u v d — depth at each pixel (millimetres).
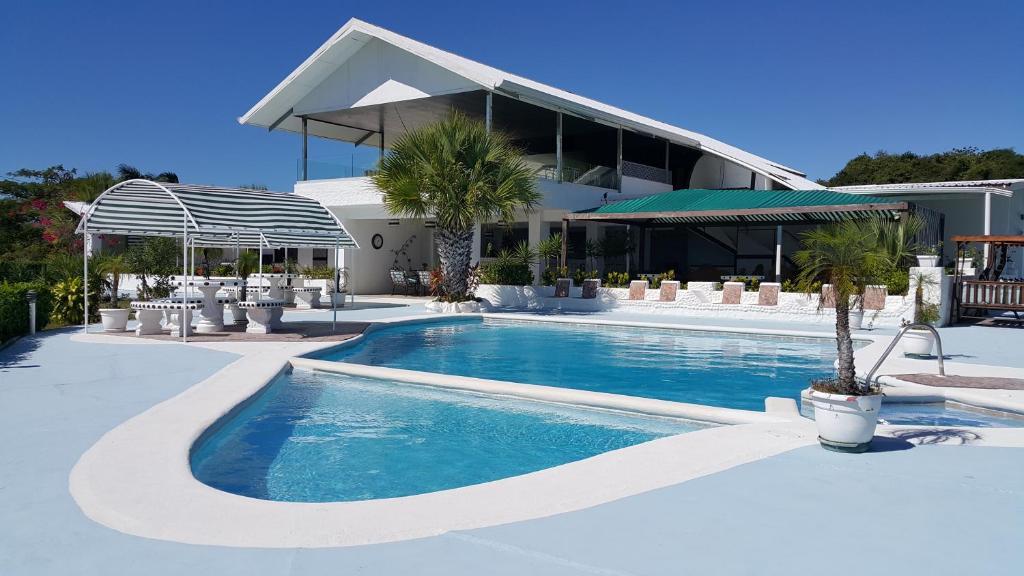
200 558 3557
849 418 5523
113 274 18766
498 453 6434
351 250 27891
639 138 32062
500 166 20203
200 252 31266
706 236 29391
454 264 21078
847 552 3652
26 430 6207
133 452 5371
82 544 3734
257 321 14562
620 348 14336
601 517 4156
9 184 51375
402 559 3551
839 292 5957
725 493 4605
